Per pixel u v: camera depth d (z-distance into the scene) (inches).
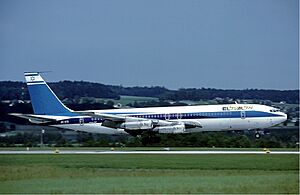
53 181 3912.4
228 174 4382.4
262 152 7081.7
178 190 3449.8
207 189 3459.6
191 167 5024.6
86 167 5044.3
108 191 3444.9
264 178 3998.5
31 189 3540.8
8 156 6545.3
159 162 5526.6
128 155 6609.3
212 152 7165.4
